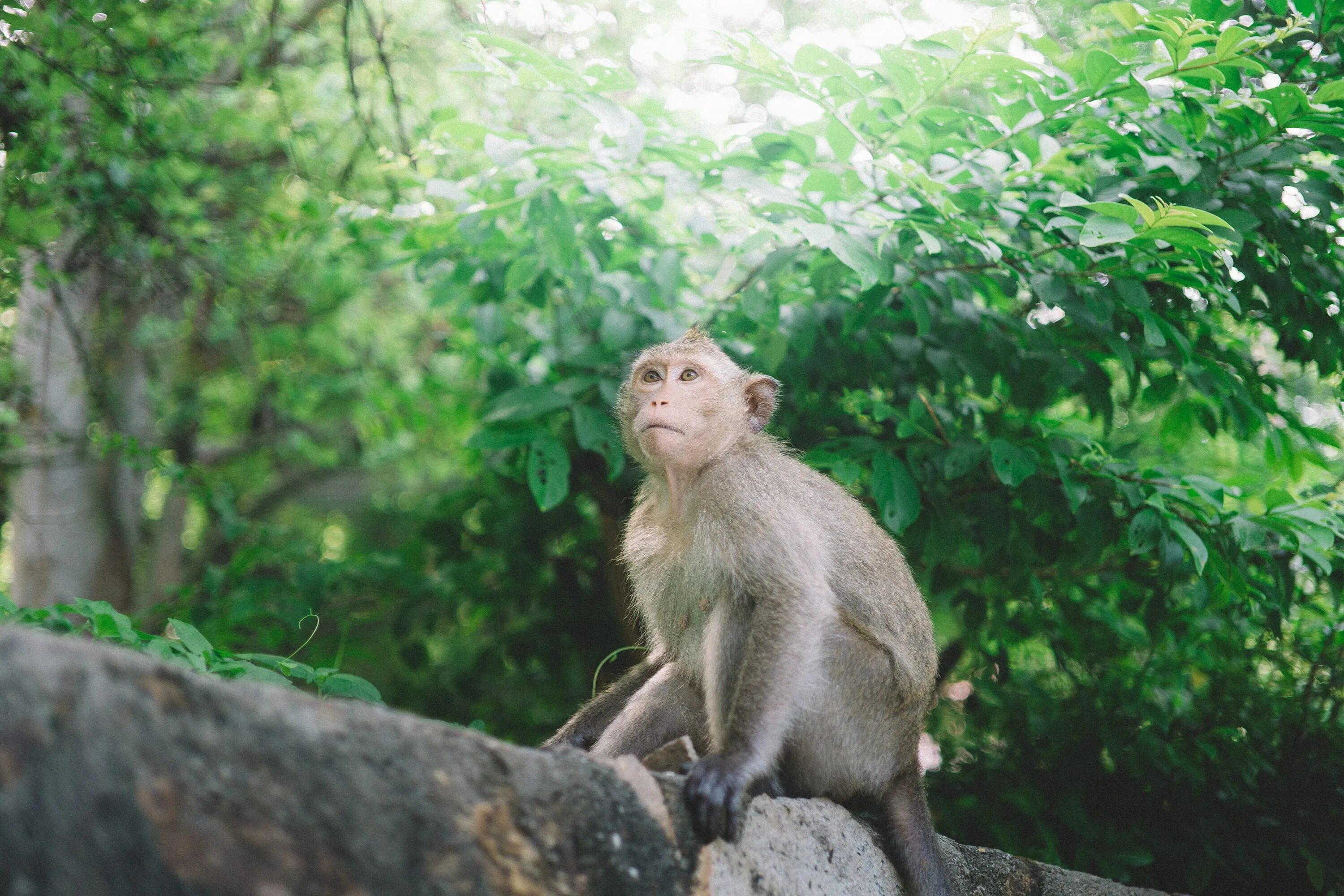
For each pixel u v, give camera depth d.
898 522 5.20
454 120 5.46
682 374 4.40
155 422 10.32
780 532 3.93
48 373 7.91
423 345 10.38
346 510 14.95
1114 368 6.78
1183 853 5.52
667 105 6.16
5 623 3.67
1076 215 4.73
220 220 7.01
